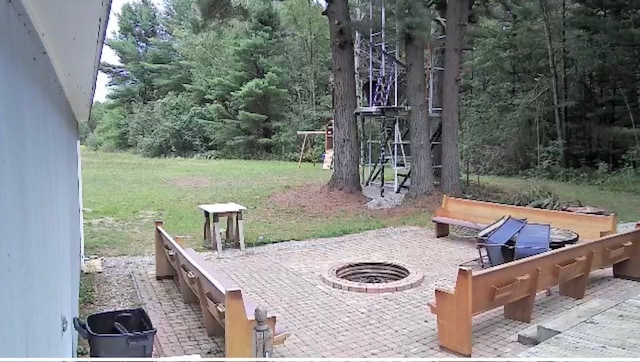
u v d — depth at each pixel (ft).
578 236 19.61
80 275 19.49
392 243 25.27
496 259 17.61
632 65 50.67
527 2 47.60
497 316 14.75
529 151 57.00
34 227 5.28
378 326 14.51
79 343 13.24
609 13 48.67
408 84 34.71
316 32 80.28
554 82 54.08
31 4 5.19
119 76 100.27
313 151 75.77
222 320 11.24
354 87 37.35
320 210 34.14
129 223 30.63
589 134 54.60
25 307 4.48
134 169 62.85
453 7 33.68
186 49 89.25
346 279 20.45
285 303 16.61
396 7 31.09
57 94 9.78
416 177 35.19
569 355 10.34
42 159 6.43
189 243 25.59
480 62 57.98
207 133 84.53
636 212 33.58
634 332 11.80
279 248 24.48
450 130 34.94
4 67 3.89
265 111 81.56
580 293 16.10
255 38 77.77
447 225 26.53
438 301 12.78
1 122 3.73
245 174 56.90
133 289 18.28
